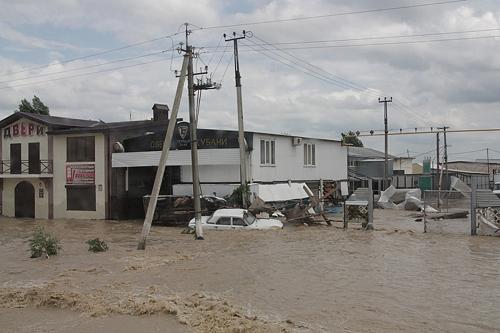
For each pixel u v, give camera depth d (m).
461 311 9.16
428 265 13.66
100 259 15.12
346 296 10.30
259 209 25.41
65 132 33.62
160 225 28.09
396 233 21.17
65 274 12.81
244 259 14.80
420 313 9.05
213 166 31.38
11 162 36.50
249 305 9.66
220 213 23.14
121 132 33.06
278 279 11.97
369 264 13.87
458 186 48.62
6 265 14.48
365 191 35.91
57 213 34.56
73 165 33.97
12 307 9.96
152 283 11.62
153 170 34.16
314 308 9.42
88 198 33.53
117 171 32.81
